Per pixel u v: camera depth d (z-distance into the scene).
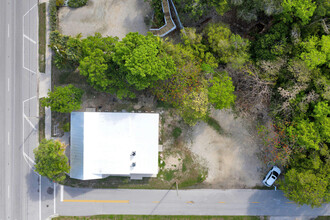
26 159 37.91
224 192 38.19
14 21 37.69
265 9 32.16
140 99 37.81
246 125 38.06
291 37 32.81
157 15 36.50
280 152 34.22
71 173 35.91
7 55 37.84
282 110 34.41
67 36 35.59
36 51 37.69
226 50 33.06
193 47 34.12
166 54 32.38
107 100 37.78
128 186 37.91
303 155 33.59
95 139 35.34
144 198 38.00
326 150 33.50
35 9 37.59
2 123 37.88
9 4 37.66
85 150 34.97
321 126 32.50
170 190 37.97
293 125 33.94
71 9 37.72
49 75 37.78
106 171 35.59
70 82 37.81
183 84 33.06
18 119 37.91
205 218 37.97
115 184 37.91
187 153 38.03
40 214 37.91
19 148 37.91
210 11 36.59
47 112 37.78
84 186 37.91
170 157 38.00
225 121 38.16
